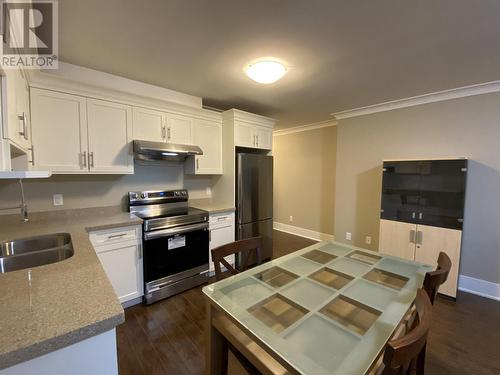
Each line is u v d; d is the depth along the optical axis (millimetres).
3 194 2057
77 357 749
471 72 2217
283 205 5348
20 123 1431
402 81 2441
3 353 606
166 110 2688
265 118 3465
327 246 2018
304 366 799
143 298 2393
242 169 3207
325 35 1652
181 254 2604
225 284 1358
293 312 1126
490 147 2553
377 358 841
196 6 1354
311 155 4770
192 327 2041
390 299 1208
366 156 3490
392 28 1563
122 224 2158
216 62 2057
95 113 2230
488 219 2590
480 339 1942
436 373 1613
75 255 1297
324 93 2801
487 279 2619
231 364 1292
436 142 2877
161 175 3021
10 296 877
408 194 2775
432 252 2637
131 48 1825
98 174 2512
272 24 1529
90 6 1339
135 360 1683
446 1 1307
